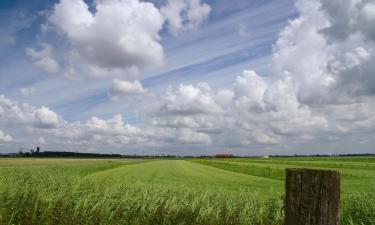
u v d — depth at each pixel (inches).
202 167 2832.2
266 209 467.2
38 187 463.5
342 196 594.6
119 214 406.0
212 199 508.4
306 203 116.3
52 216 364.8
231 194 560.7
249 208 462.3
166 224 401.7
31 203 386.9
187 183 1293.1
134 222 396.5
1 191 407.8
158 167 2792.8
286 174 121.7
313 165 2455.7
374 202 426.3
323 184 114.8
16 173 746.2
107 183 580.7
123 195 474.3
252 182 1382.9
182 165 3243.1
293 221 118.2
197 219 410.3
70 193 446.9
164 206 426.3
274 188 1108.5
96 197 448.1
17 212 371.2
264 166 2474.2
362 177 1450.5
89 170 1942.7
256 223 429.4
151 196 476.1
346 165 2378.2
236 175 1861.5
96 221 378.3
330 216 114.1
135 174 1860.2
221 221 414.3
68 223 364.8
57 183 557.6
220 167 2790.4
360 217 420.8
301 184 117.4
